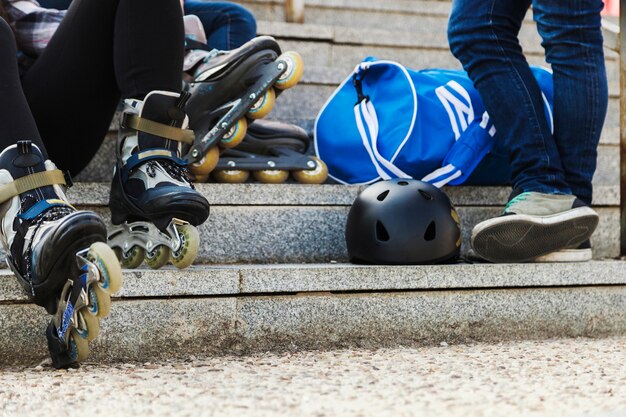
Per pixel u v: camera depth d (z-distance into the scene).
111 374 3.31
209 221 4.52
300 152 5.25
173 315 3.74
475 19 4.62
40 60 4.01
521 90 4.56
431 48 6.97
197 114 4.64
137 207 3.68
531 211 4.41
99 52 3.93
